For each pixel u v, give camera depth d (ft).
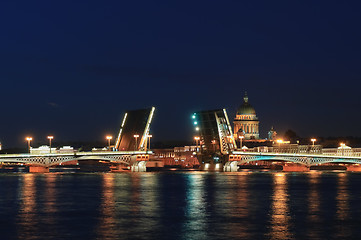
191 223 256.93
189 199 365.20
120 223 256.52
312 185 516.73
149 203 339.57
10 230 238.48
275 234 230.07
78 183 536.83
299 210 304.50
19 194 398.62
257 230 239.09
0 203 337.52
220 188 469.57
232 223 257.14
